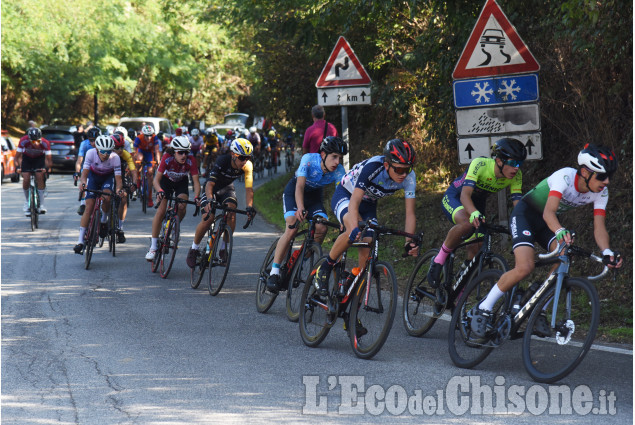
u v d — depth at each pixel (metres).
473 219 10.02
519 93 13.17
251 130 45.41
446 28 17.28
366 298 10.15
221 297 14.27
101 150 17.61
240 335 11.37
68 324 12.00
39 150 24.03
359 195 10.23
